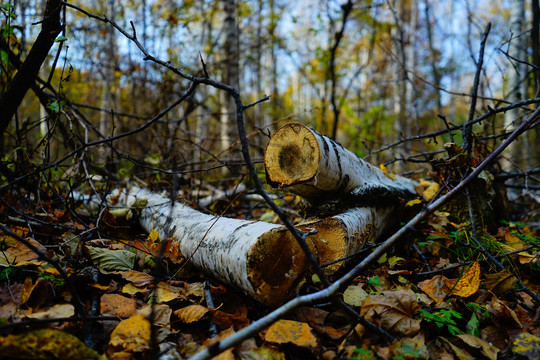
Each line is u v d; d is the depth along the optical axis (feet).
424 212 4.46
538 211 11.67
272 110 25.00
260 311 4.93
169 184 10.18
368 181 7.04
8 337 3.25
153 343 3.62
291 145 5.85
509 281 5.40
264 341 4.17
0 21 6.94
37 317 4.07
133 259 5.91
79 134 8.48
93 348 3.85
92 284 5.07
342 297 5.16
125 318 4.39
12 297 4.39
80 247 5.95
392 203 7.43
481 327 4.77
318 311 4.70
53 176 9.67
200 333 4.47
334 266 5.38
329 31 18.52
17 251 5.33
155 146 13.97
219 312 4.55
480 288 5.66
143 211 8.04
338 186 6.18
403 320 4.36
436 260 6.64
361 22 21.90
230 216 8.97
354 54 28.04
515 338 4.43
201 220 6.30
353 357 3.75
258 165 14.84
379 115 24.09
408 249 7.05
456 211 7.42
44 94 8.04
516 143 15.49
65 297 4.63
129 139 14.32
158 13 17.34
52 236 6.56
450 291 5.19
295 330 4.14
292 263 4.74
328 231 5.52
